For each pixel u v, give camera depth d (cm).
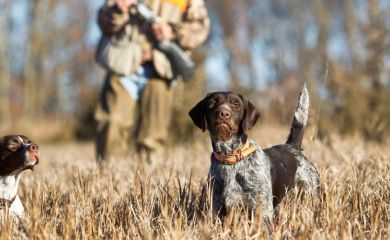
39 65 6650
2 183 801
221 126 755
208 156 1391
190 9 1325
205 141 1927
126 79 1335
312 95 1825
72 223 701
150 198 803
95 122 1360
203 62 2269
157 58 1323
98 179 954
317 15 6731
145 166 1175
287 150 880
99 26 1330
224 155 776
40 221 709
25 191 970
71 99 7912
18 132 4119
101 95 1367
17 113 6119
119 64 1305
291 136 926
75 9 7319
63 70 7394
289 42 7062
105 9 1313
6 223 716
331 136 1505
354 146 1361
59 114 7738
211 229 693
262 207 759
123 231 704
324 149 1277
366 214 756
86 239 680
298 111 926
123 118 1339
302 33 7056
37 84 6656
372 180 881
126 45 1312
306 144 1205
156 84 1353
